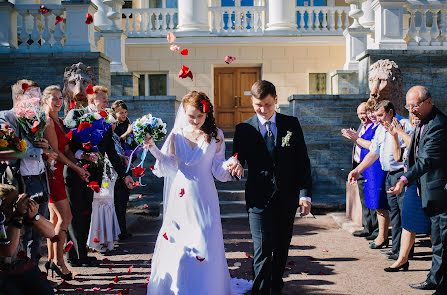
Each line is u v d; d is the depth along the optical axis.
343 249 6.54
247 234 7.51
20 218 3.38
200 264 3.97
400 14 10.74
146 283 5.12
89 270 5.64
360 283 5.12
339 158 10.45
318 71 16.09
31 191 4.68
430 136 4.59
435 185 4.64
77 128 5.20
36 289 3.35
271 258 4.35
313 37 15.89
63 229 5.16
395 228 5.93
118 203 7.23
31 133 4.65
